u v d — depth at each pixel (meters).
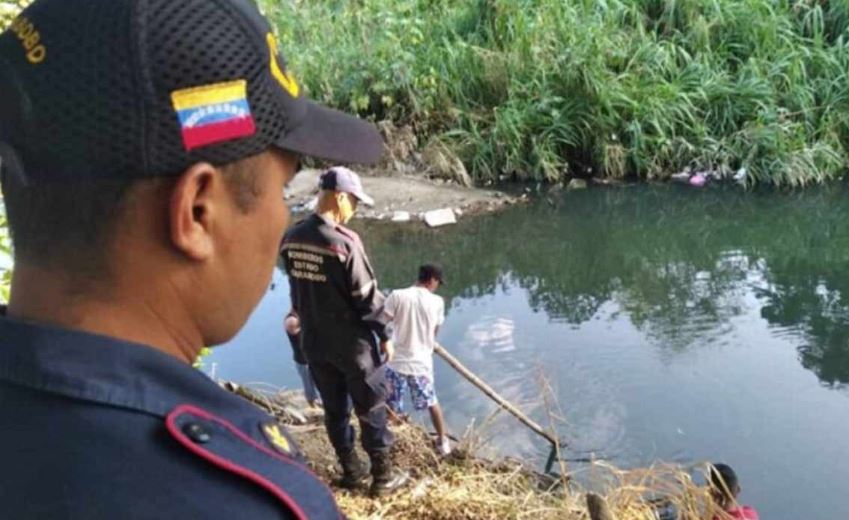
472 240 10.91
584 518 4.90
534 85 12.91
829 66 12.97
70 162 0.79
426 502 4.99
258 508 0.78
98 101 0.78
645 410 6.93
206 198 0.83
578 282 9.79
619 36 13.28
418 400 5.75
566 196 12.18
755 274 9.92
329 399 4.93
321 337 4.75
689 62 13.08
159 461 0.77
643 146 12.55
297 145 0.89
